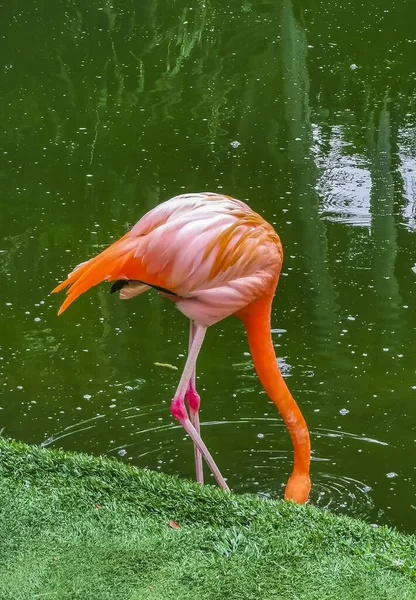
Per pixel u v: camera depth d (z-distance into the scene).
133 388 5.16
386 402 5.00
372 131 8.40
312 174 7.63
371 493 4.28
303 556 3.12
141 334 5.71
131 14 11.52
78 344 5.59
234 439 4.71
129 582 2.96
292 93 9.24
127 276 3.86
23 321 5.82
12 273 6.28
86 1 11.93
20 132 8.52
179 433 4.77
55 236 6.71
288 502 3.53
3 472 3.67
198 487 3.58
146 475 3.65
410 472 4.43
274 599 2.89
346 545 3.20
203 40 10.69
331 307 5.92
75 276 3.87
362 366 5.33
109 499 3.48
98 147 8.23
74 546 3.16
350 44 10.38
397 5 11.67
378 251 6.52
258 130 8.50
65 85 9.55
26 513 3.35
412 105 8.88
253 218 3.92
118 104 9.12
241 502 3.49
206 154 8.03
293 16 11.25
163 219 3.88
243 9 11.59
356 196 7.26
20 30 10.98
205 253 3.78
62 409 4.98
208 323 3.97
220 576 3.00
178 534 3.24
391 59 9.94
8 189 7.41
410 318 5.80
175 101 9.17
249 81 9.55
